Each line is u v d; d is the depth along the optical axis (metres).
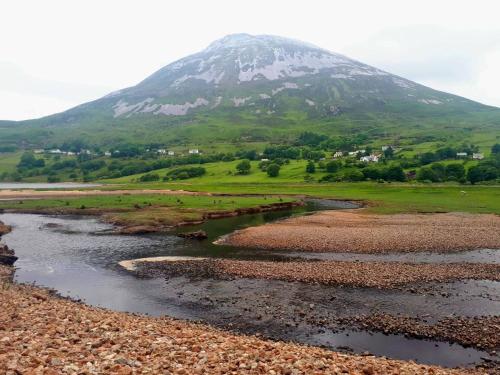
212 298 32.19
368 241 54.00
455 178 149.00
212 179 181.75
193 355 15.88
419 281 35.47
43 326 18.86
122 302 31.78
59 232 66.06
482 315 27.77
